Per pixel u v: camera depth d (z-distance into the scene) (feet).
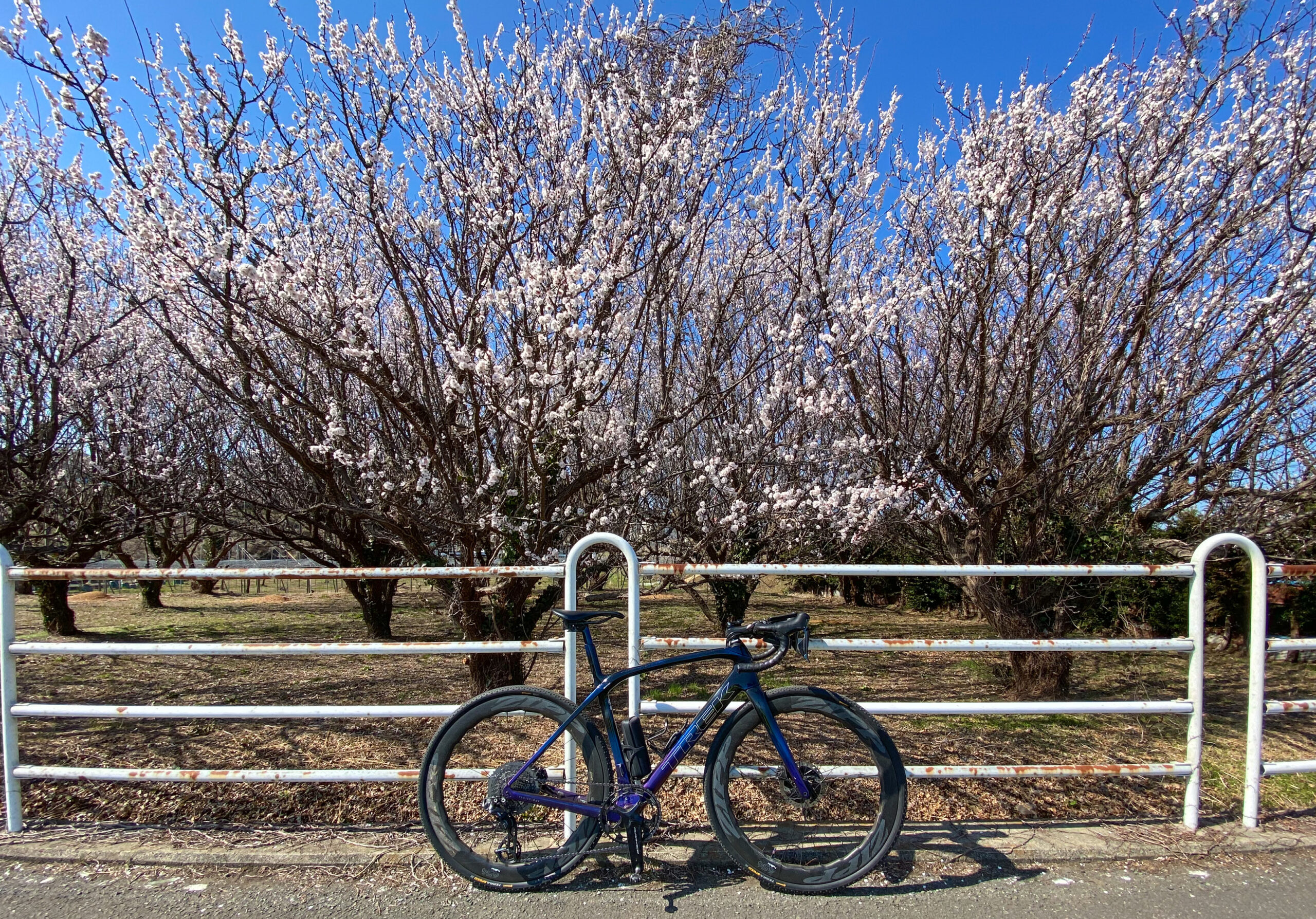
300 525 25.68
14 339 19.49
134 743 13.84
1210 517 18.10
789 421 19.52
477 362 13.62
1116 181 15.65
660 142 15.07
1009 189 14.92
